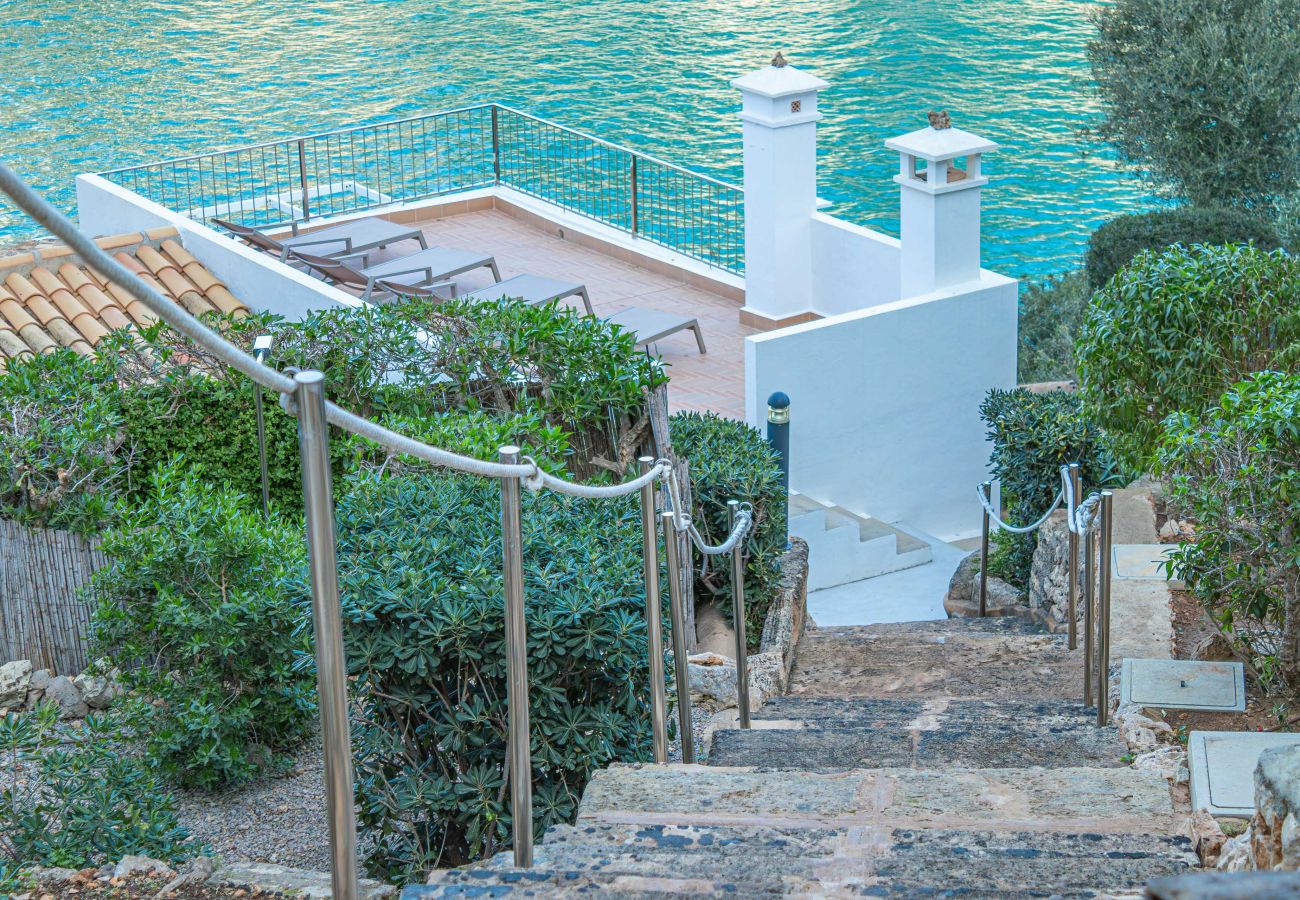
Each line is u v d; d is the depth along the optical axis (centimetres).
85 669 787
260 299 1402
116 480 891
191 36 4009
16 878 474
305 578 532
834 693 816
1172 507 688
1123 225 1741
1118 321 874
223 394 912
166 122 3272
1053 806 466
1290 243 1859
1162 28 2027
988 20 4112
